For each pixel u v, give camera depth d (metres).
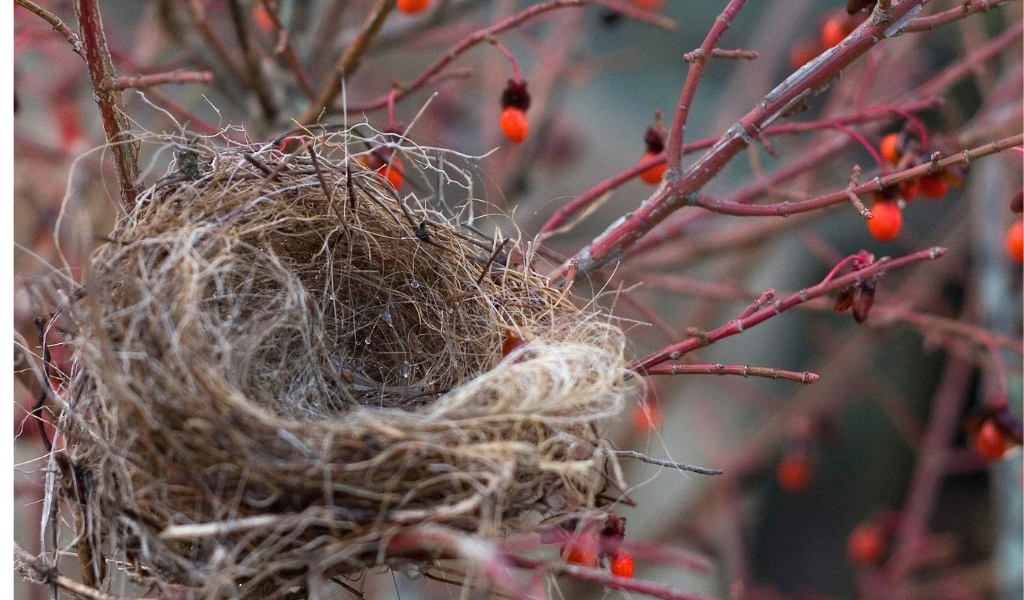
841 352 0.95
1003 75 0.86
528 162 0.78
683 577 1.04
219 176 0.63
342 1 0.72
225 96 0.73
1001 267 0.78
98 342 0.60
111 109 0.62
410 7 0.66
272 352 0.65
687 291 0.73
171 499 0.60
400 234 0.65
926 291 0.95
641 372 0.63
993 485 0.97
